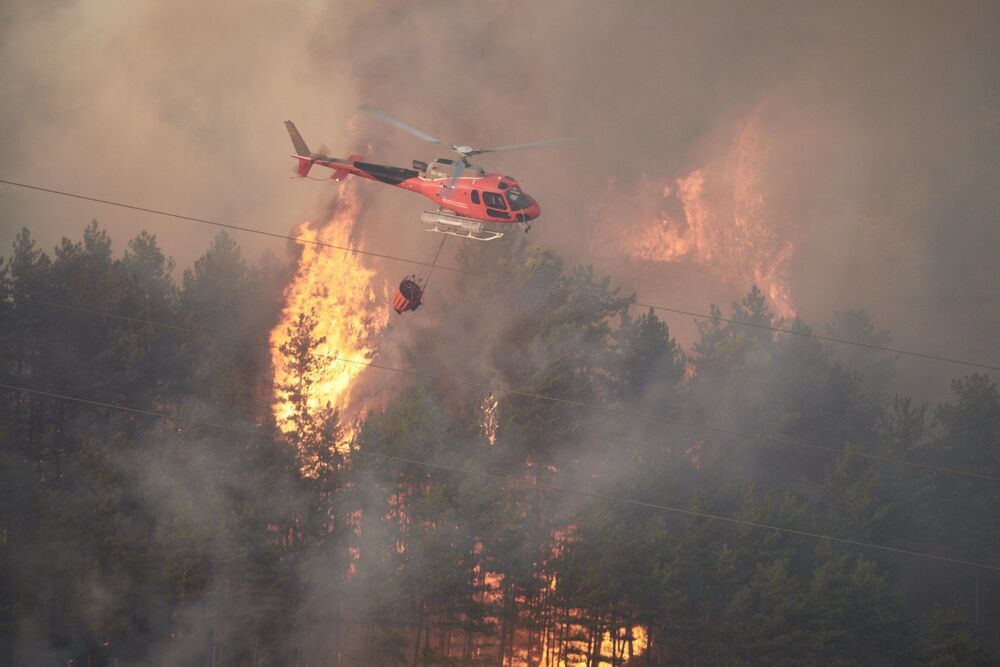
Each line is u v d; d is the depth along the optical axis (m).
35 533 45.50
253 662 49.25
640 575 45.47
